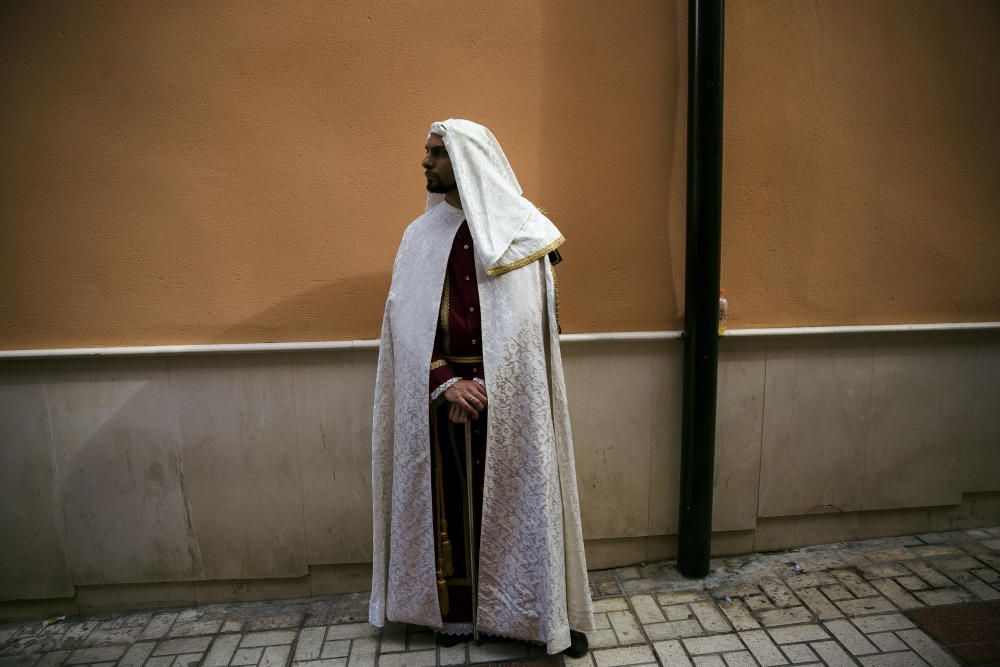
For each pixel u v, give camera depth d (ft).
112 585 8.30
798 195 8.55
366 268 7.94
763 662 7.00
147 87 7.43
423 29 7.64
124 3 7.25
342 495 8.27
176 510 8.15
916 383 9.14
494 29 7.74
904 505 9.42
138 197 7.59
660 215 8.30
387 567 7.50
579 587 7.17
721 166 7.77
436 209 7.05
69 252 7.61
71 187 7.50
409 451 6.88
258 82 7.54
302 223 7.80
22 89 7.29
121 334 7.79
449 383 6.63
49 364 7.73
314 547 8.36
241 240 7.77
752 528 9.14
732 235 8.51
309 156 7.72
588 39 7.90
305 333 7.98
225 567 8.32
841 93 8.42
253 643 7.59
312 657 7.31
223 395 7.98
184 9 7.33
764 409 8.89
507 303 6.61
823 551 9.22
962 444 9.39
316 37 7.53
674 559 9.07
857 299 8.89
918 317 9.06
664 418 8.68
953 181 8.83
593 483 8.71
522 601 7.04
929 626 7.47
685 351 8.30
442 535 7.11
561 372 6.96
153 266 7.72
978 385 9.28
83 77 7.34
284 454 8.15
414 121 7.78
